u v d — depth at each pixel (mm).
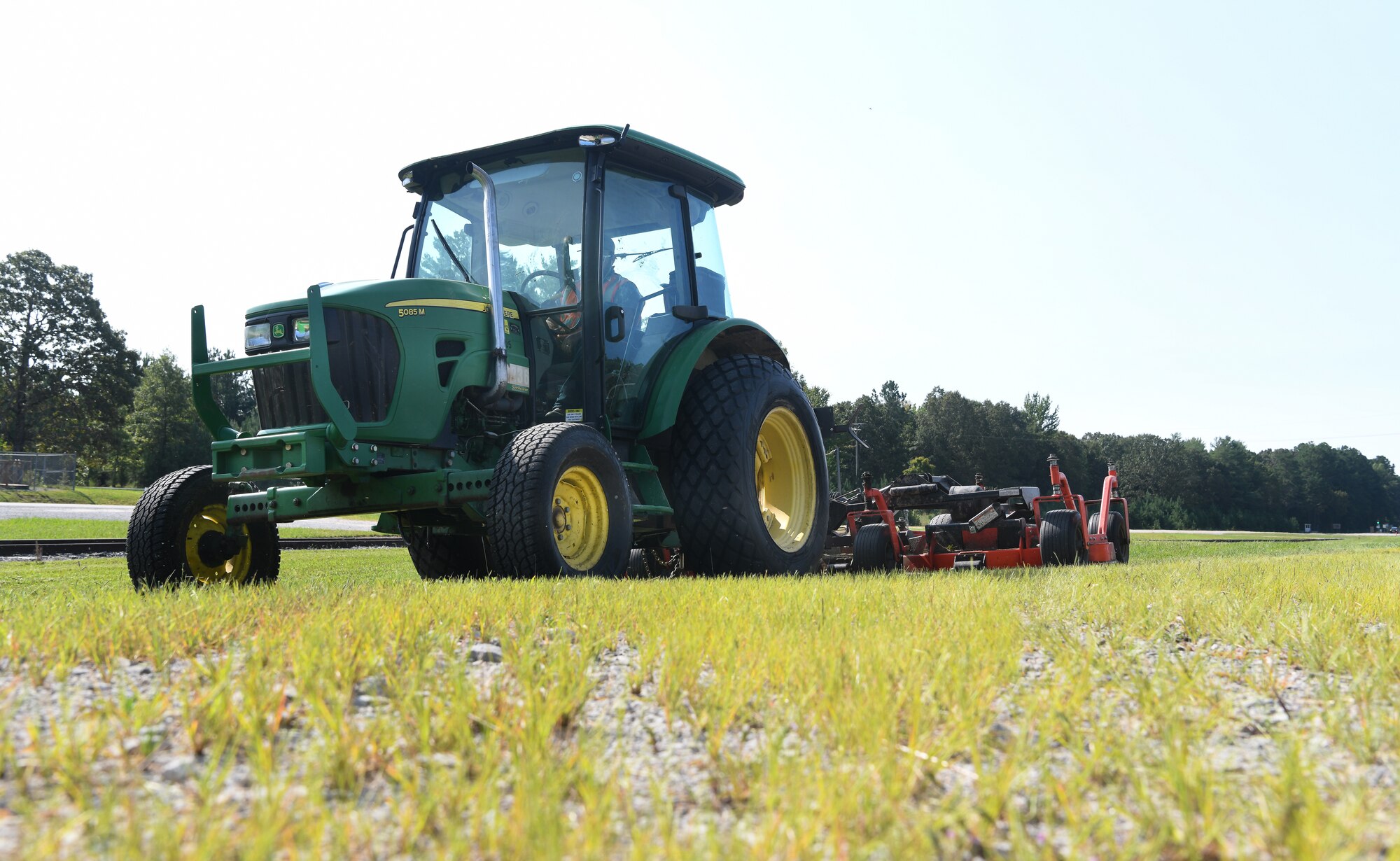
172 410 61188
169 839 971
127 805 1097
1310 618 2656
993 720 1568
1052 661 2203
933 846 1020
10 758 1293
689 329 5949
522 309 5328
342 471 4461
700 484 5609
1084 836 1002
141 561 4586
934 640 2213
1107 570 5309
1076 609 3102
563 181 5496
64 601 2982
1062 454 82000
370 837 1038
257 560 5043
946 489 8414
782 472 6379
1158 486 94500
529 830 997
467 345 4930
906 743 1429
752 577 4578
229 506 4742
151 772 1287
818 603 2990
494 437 5016
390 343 4602
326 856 970
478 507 4918
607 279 5484
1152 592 3586
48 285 55531
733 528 5590
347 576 6199
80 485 62438
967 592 3402
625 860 982
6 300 54438
